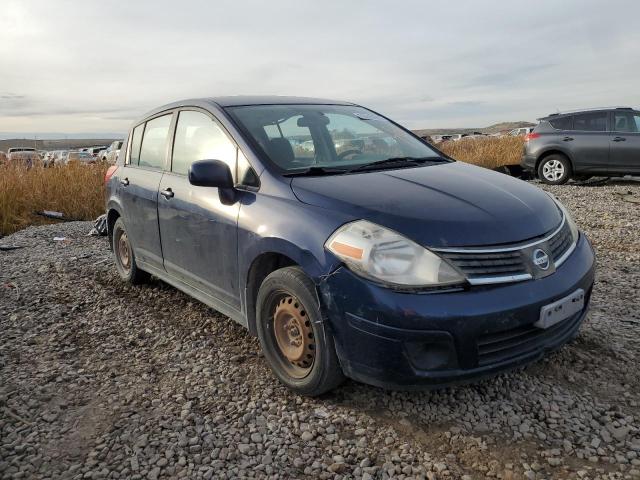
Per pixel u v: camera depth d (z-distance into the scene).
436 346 2.65
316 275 2.85
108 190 5.45
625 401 3.00
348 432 2.81
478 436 2.73
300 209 3.08
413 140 4.43
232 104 4.05
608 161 11.77
